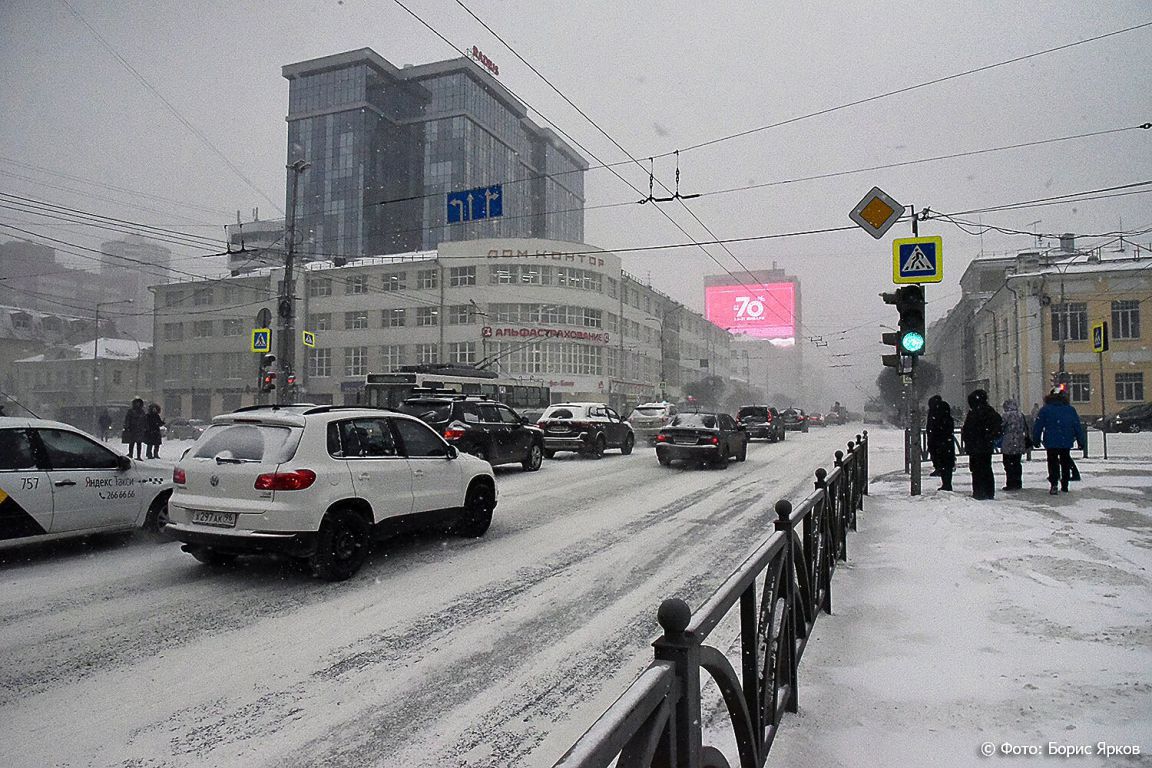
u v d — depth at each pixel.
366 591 6.30
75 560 7.46
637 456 21.42
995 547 7.16
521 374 52.53
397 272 55.47
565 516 10.24
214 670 4.48
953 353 73.31
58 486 7.34
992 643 4.54
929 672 4.13
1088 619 4.90
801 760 3.16
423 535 8.78
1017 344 42.78
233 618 5.52
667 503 11.50
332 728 3.70
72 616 5.54
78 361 62.28
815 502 4.87
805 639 4.33
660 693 1.77
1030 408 40.97
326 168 82.94
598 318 56.78
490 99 88.69
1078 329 40.78
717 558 7.59
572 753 1.35
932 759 3.14
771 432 29.31
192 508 6.61
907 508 10.30
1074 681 3.89
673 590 6.36
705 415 18.08
